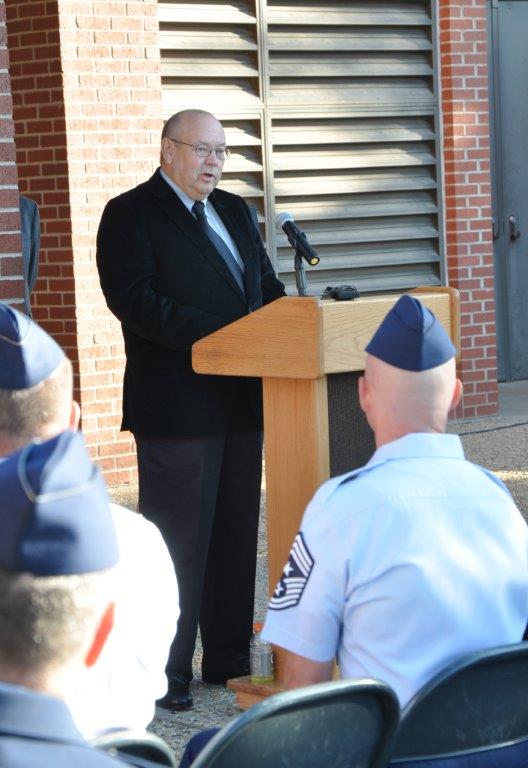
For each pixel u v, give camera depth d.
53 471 1.96
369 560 3.27
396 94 11.93
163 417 5.82
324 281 11.64
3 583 1.90
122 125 10.14
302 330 4.80
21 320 3.02
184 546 5.86
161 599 3.41
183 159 5.84
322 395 4.91
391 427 3.48
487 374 12.79
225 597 6.11
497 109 14.30
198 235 5.87
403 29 11.96
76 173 9.92
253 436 6.00
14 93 10.10
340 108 11.52
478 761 3.22
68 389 3.04
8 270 6.53
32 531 1.92
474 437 11.86
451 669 3.11
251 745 2.83
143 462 5.96
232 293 5.90
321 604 3.31
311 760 2.93
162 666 3.41
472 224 12.48
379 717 2.99
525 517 9.01
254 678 5.53
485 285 12.65
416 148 12.18
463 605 3.29
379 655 3.28
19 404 2.94
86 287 10.05
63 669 1.93
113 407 10.27
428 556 3.27
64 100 9.84
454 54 12.19
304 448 4.96
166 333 5.68
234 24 10.88
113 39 10.04
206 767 2.77
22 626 1.89
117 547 2.03
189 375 5.82
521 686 3.26
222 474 6.02
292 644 3.36
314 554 3.32
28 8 9.92
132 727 3.29
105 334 10.18
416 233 12.18
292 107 11.24
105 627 2.03
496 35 14.23
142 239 5.80
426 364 3.45
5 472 1.97
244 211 6.17
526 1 14.38
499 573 3.35
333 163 11.54
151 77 10.26
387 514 3.29
